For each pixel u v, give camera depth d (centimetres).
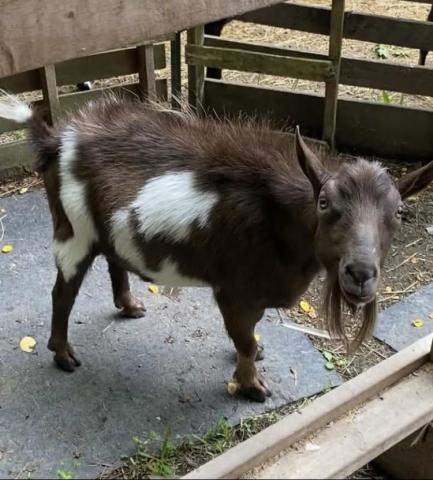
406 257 166
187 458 112
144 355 132
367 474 122
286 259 106
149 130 112
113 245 114
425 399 102
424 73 192
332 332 99
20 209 176
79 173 111
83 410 119
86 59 186
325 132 200
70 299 121
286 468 90
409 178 95
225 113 193
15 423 116
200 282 115
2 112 114
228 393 125
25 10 68
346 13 194
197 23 89
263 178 104
